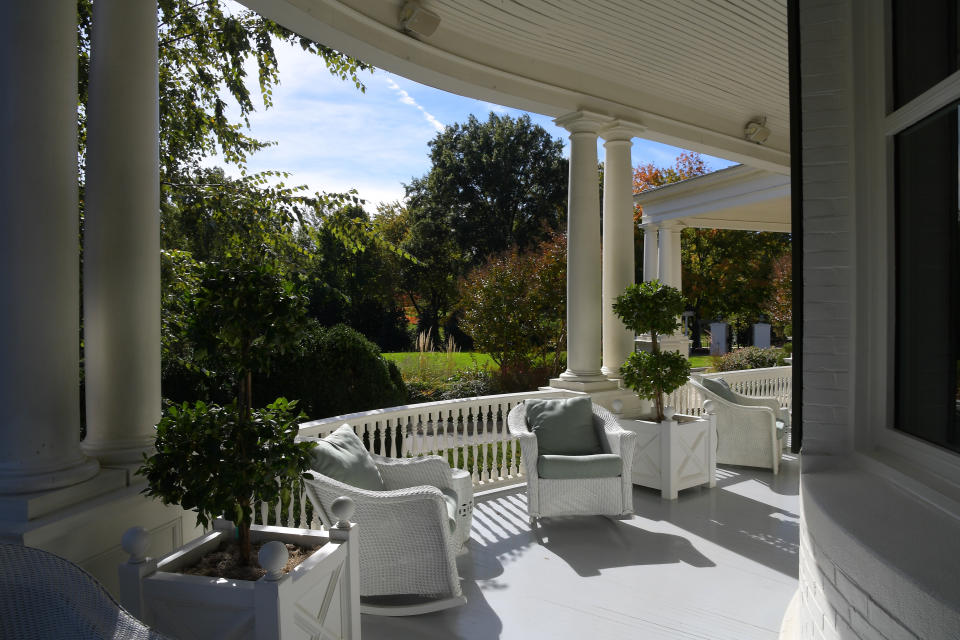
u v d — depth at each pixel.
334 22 4.23
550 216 25.47
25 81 2.38
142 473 2.28
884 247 2.27
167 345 5.44
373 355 7.78
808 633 2.22
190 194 5.96
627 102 6.51
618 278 6.69
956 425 1.85
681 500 5.54
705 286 20.38
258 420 2.31
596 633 3.18
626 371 5.83
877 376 2.32
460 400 5.74
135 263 2.86
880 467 2.18
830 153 2.43
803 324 2.50
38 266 2.41
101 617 1.71
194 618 2.17
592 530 4.76
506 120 26.69
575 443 5.17
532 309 12.45
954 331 1.84
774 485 6.02
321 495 3.39
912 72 2.09
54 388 2.46
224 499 2.18
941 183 1.89
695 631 3.18
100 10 2.82
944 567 1.45
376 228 6.42
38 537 2.28
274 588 2.08
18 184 2.38
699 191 10.73
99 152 2.81
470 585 3.78
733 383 9.10
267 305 2.31
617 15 4.87
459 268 24.30
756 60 5.74
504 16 4.87
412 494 3.37
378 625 3.29
